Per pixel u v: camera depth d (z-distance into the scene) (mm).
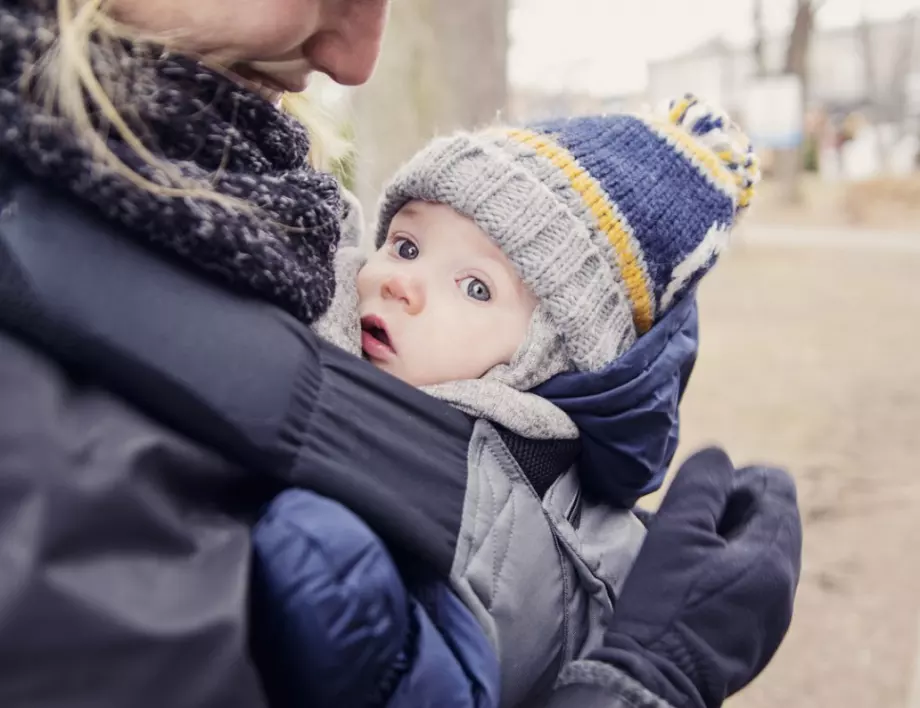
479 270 971
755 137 11078
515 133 1038
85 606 509
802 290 8453
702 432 4336
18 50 598
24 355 579
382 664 653
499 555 801
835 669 2363
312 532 634
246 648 564
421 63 2674
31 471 525
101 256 611
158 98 651
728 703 2242
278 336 675
